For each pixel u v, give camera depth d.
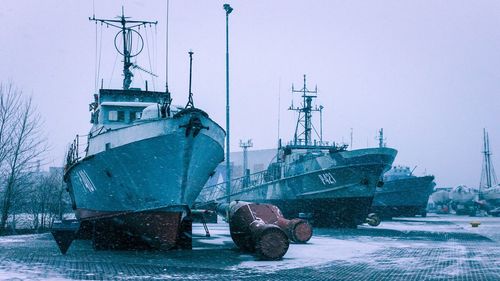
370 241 21.09
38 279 9.69
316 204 31.72
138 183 15.05
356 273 11.46
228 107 27.47
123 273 10.84
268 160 71.00
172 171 14.57
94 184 16.66
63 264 12.29
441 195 80.00
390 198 48.50
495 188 71.00
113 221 16.11
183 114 14.12
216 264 12.88
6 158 33.06
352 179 30.28
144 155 14.59
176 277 10.41
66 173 20.33
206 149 15.23
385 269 12.19
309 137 41.38
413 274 11.34
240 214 16.52
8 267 11.46
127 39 23.58
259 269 12.03
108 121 19.28
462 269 12.21
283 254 14.03
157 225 15.29
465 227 34.59
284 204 33.78
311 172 31.73
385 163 30.02
